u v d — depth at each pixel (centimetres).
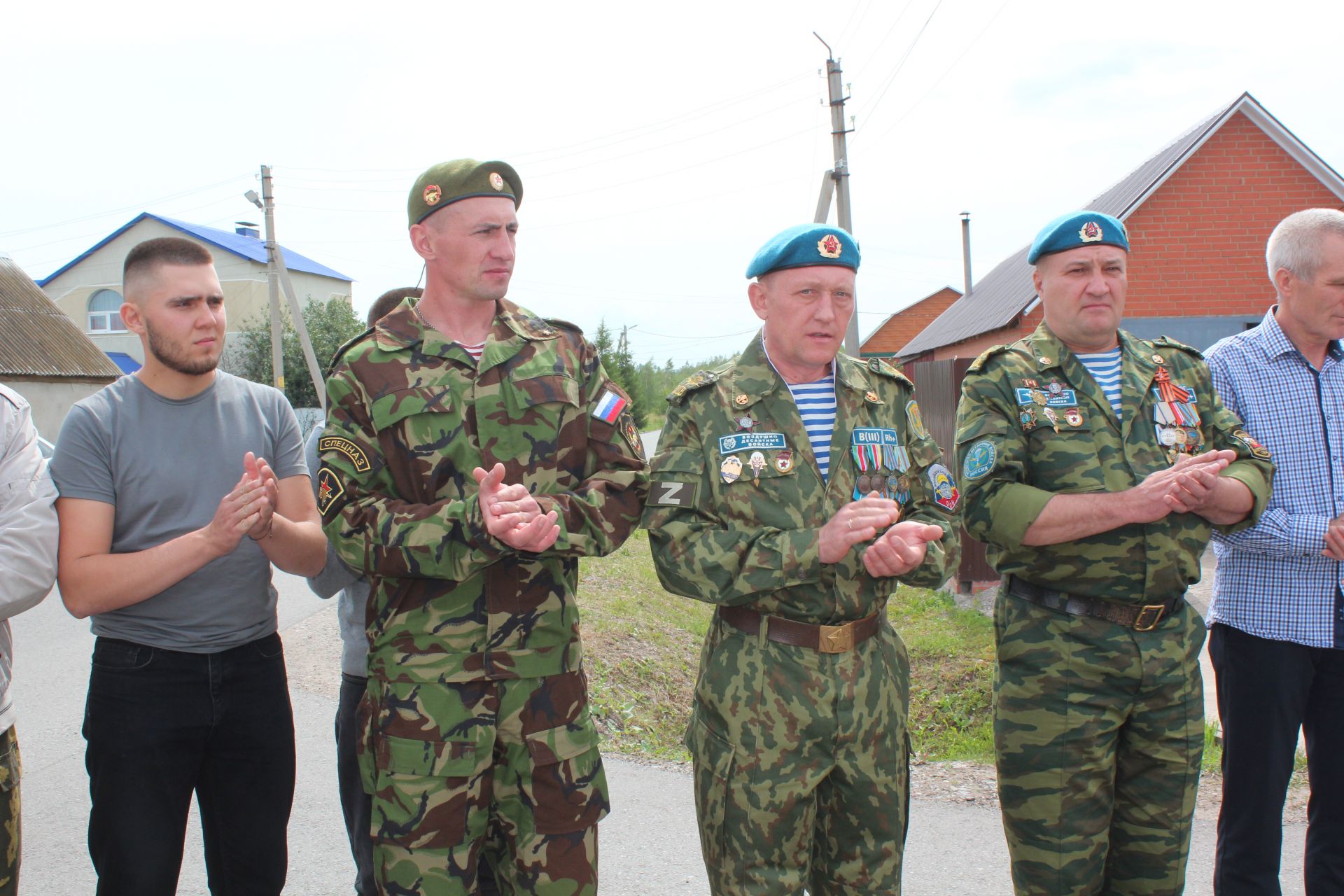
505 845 232
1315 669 274
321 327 3312
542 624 224
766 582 224
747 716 233
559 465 232
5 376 1858
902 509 253
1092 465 255
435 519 207
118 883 226
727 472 239
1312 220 274
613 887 330
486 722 217
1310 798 282
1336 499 279
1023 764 260
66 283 3388
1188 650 255
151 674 230
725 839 234
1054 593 258
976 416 267
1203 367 283
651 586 930
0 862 216
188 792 237
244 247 3484
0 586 211
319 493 221
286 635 705
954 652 644
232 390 258
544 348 237
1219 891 280
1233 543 275
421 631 218
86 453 233
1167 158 1347
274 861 252
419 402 221
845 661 235
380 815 217
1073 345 271
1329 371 285
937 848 353
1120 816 262
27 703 551
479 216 222
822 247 235
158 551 222
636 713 545
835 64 1451
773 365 251
